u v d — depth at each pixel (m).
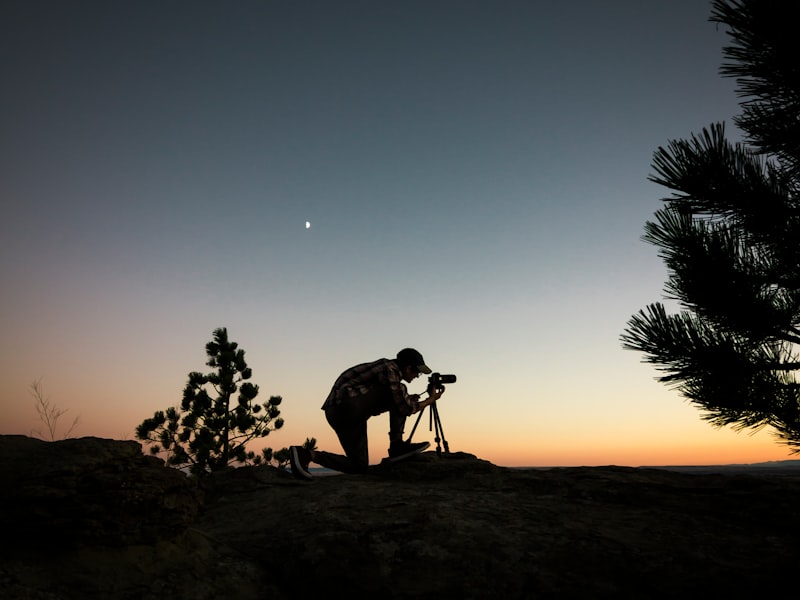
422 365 5.04
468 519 3.35
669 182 5.31
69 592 2.26
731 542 2.98
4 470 2.60
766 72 4.50
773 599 2.51
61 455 2.70
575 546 2.97
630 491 3.79
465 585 2.70
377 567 2.86
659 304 5.57
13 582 2.17
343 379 4.79
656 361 5.45
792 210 4.68
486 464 4.72
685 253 5.41
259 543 3.31
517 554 2.91
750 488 3.61
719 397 5.02
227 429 11.62
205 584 2.66
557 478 4.20
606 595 2.60
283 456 11.34
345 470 4.81
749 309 4.98
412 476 4.61
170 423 11.55
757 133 4.81
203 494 3.28
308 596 2.79
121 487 2.65
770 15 4.32
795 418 4.80
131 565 2.59
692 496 3.64
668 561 2.80
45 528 2.44
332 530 3.24
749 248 5.21
